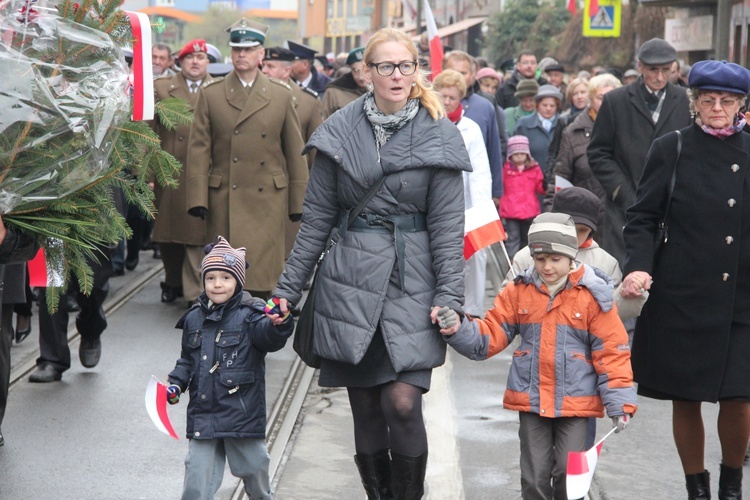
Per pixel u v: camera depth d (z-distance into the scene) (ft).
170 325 38.17
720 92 19.49
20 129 15.90
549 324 18.25
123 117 17.49
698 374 19.86
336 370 18.61
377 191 18.13
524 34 160.56
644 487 22.25
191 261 40.32
